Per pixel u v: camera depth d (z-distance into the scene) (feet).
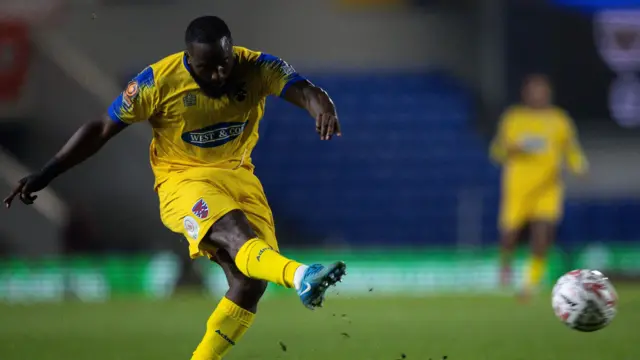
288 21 261.65
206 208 63.62
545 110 169.37
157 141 67.67
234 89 64.80
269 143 248.93
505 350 95.04
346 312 145.89
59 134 227.61
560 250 204.23
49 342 108.47
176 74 64.13
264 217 67.82
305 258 198.39
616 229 234.79
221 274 195.00
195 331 119.85
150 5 257.55
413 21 264.11
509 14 246.68
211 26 61.46
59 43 242.78
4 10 246.88
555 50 244.83
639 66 242.58
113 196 219.82
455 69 263.70
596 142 246.27
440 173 245.24
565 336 108.47
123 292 192.13
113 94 232.53
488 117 254.47
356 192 240.94
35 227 206.18
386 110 256.11
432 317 135.74
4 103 226.79
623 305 148.15
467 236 230.68
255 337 109.81
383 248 226.38
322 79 260.62
